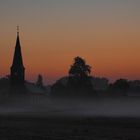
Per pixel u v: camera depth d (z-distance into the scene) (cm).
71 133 13600
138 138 12069
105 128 15450
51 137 12362
